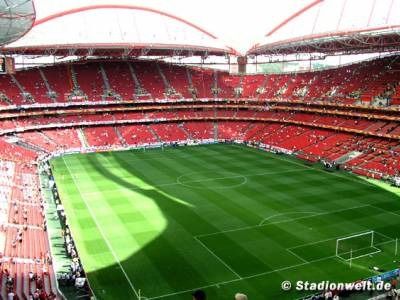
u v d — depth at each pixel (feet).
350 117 303.27
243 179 224.33
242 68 414.21
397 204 182.09
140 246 139.13
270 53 381.19
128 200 187.93
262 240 144.15
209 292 111.96
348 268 124.88
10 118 308.60
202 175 233.14
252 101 369.50
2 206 162.20
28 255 127.95
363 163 245.45
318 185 212.64
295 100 342.23
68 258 131.34
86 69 376.68
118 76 378.12
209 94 382.22
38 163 256.32
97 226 156.56
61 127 322.96
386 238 145.89
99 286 114.83
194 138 342.64
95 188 207.10
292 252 134.92
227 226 156.66
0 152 247.09
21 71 351.67
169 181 220.23
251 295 110.52
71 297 109.40
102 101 345.51
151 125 351.05
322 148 282.36
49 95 334.85
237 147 321.11
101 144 315.17
